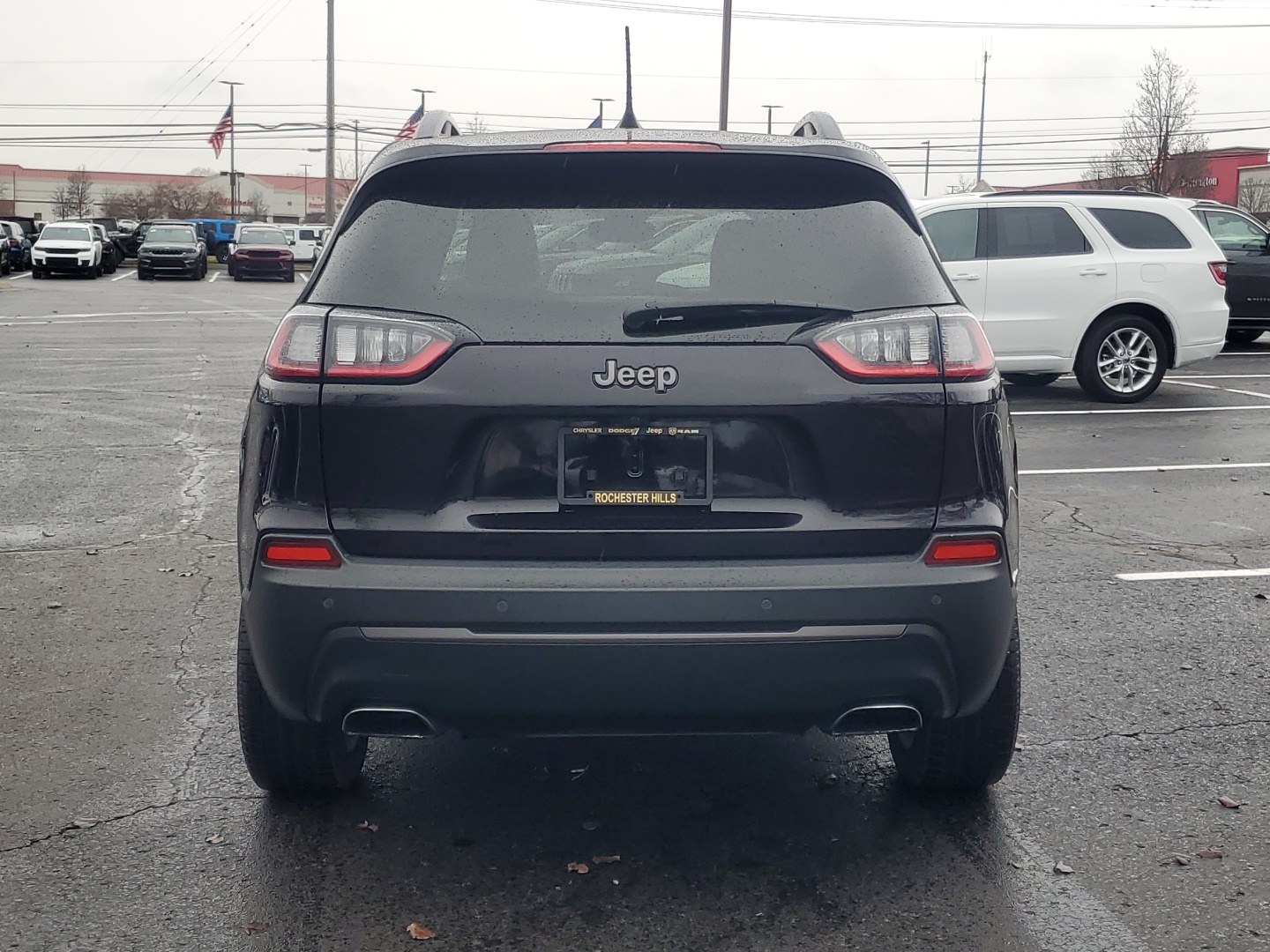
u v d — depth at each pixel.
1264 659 5.03
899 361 3.04
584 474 3.01
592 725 3.06
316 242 47.53
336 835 3.55
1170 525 7.39
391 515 3.01
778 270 3.10
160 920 3.09
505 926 3.06
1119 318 12.34
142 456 9.46
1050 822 3.63
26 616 5.55
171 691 4.66
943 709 3.13
